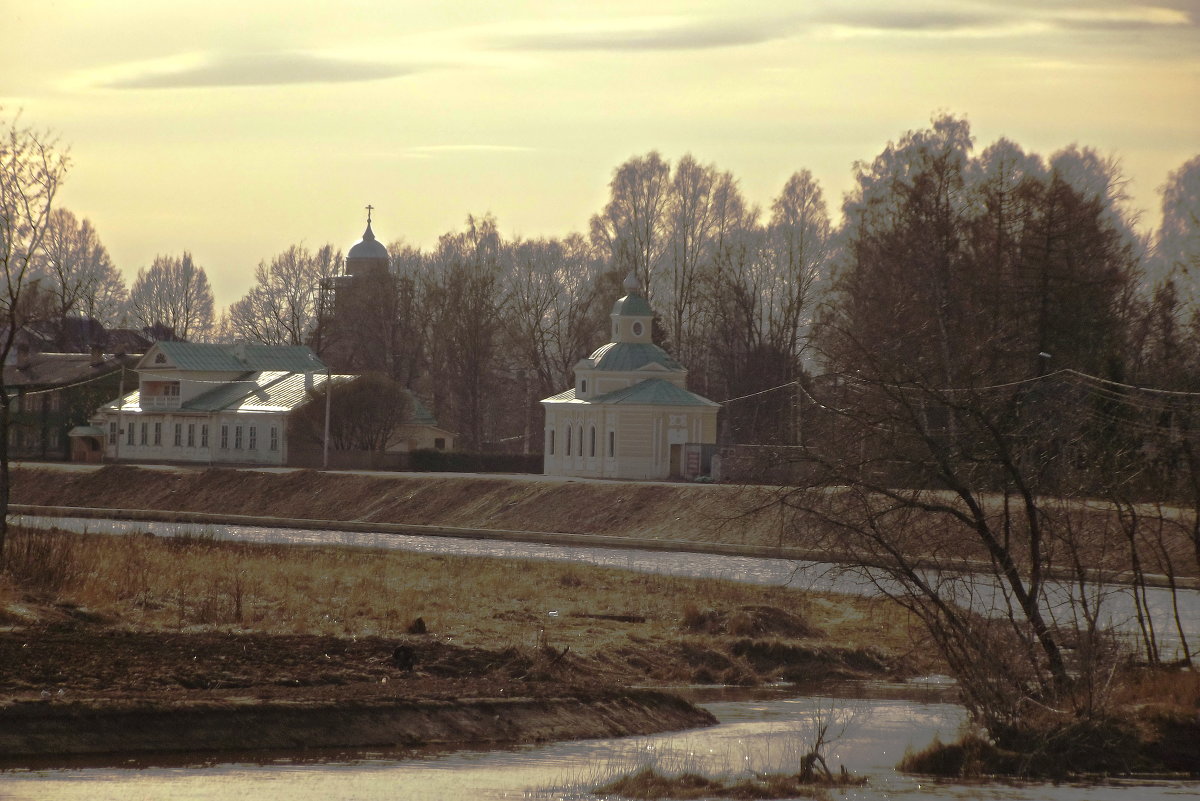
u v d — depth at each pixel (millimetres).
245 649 58438
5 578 66375
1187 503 64562
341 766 45938
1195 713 48812
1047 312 141500
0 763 44344
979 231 146125
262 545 107812
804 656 69875
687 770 46969
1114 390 100625
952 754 47656
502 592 84375
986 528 52375
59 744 45781
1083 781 45656
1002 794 43438
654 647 69688
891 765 48281
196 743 47375
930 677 69000
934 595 51469
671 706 57000
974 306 141125
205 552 97500
